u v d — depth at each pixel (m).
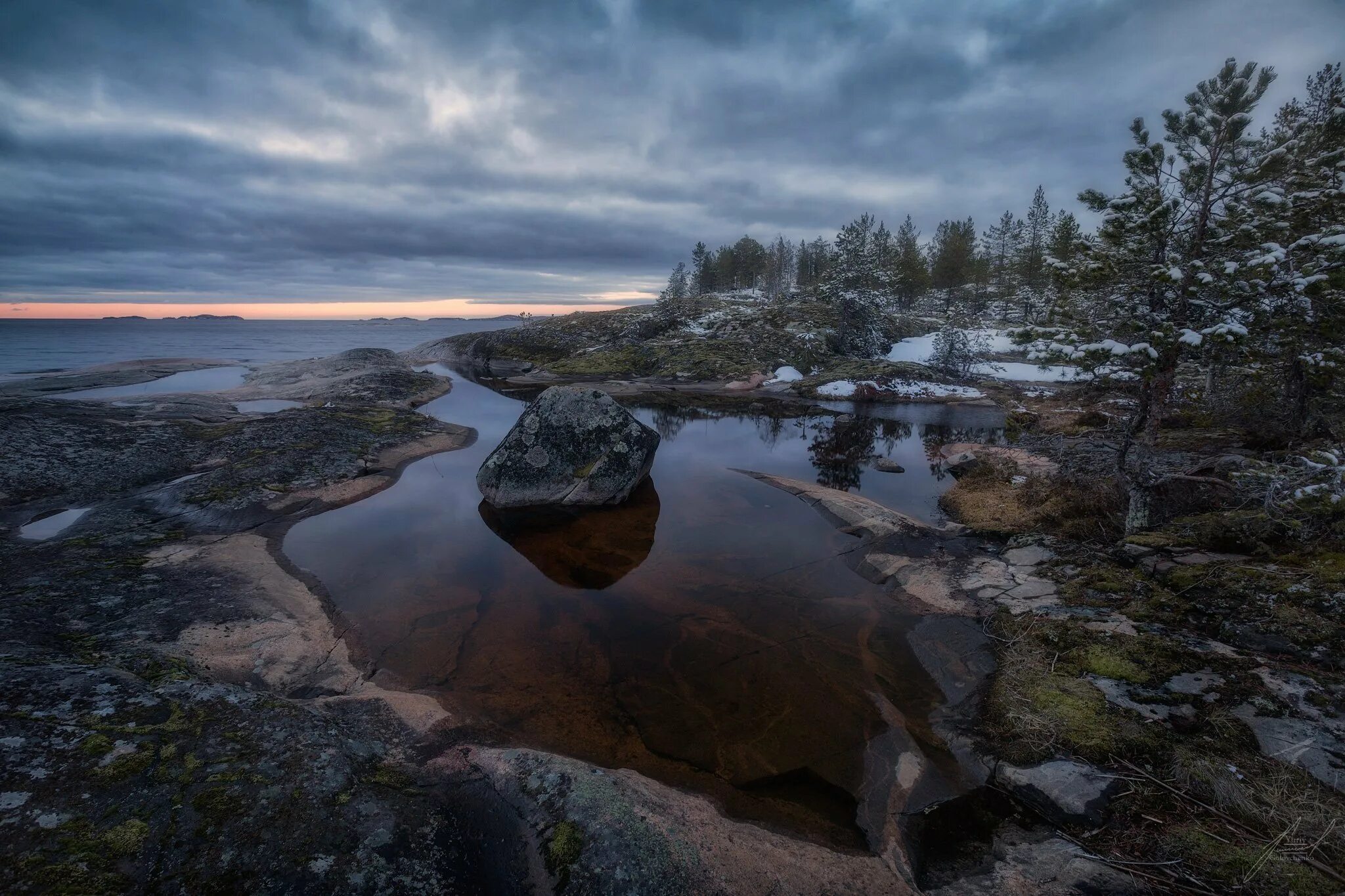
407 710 5.68
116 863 3.35
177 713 4.68
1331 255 6.59
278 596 7.99
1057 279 8.62
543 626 7.71
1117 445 9.20
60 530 10.30
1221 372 11.98
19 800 3.60
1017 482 12.92
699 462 16.61
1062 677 5.97
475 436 19.31
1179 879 3.73
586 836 4.11
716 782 4.99
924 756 5.30
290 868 3.52
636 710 5.99
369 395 25.56
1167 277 7.28
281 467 13.28
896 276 54.03
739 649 7.18
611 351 42.44
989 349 38.41
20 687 4.64
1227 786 4.32
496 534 11.02
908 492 13.55
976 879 3.99
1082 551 8.79
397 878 3.62
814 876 4.00
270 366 36.00
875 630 7.61
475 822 4.27
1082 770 4.74
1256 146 7.40
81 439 14.41
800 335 41.59
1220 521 8.19
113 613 6.95
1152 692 5.51
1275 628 5.95
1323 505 6.43
